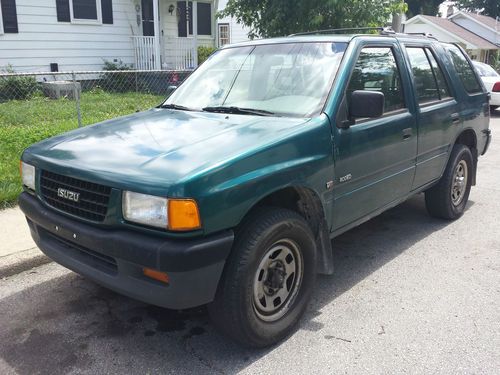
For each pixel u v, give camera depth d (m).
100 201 2.90
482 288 4.01
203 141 3.15
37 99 13.06
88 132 3.68
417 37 5.04
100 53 15.99
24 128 8.77
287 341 3.29
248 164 2.91
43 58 14.84
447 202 5.34
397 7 9.23
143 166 2.87
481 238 5.10
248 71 4.19
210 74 4.46
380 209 4.27
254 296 3.03
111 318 3.59
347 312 3.65
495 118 14.61
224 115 3.77
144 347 3.24
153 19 17.03
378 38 4.27
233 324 2.96
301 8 8.91
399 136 4.19
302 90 3.76
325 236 3.60
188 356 3.14
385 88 4.20
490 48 35.25
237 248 2.91
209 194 2.69
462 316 3.58
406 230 5.33
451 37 33.22
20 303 3.80
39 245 3.50
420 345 3.23
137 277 2.81
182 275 2.67
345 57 3.83
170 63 17.77
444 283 4.10
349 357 3.12
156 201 2.66
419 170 4.67
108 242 2.83
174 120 3.75
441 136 4.91
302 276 3.39
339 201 3.64
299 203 3.53
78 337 3.35
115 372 2.99
